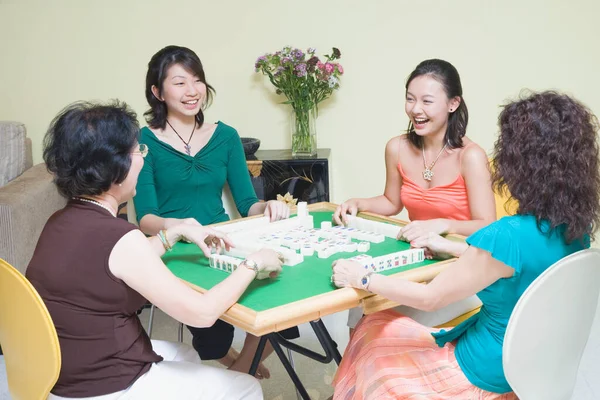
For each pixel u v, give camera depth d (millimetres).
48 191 3664
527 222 1596
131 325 1643
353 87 4211
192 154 2678
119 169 1611
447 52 4121
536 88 4133
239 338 3387
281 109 4246
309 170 3891
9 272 1549
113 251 1557
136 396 1626
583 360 2965
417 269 1862
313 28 4145
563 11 4023
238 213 2895
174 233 2025
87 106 1652
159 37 4168
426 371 1739
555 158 1538
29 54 4188
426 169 2541
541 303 1521
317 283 1793
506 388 1655
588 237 1680
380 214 2709
